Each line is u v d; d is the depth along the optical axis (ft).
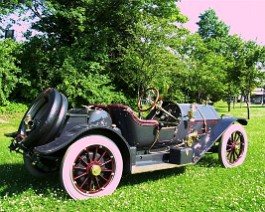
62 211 14.75
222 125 23.59
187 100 117.08
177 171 22.13
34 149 15.78
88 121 17.69
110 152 17.17
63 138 16.29
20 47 76.33
